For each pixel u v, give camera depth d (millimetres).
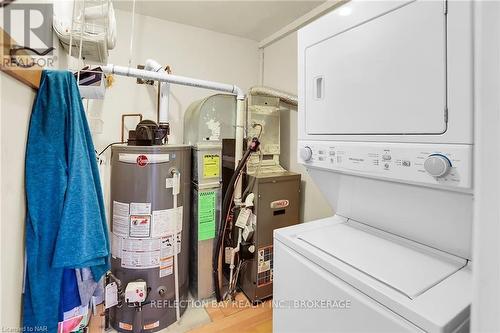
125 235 1721
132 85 2273
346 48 996
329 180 1221
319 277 912
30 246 759
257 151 2168
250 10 2217
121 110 2236
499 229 398
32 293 756
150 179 1707
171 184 1794
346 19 996
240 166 2061
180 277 1936
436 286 742
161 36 2379
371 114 907
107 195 2154
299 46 1238
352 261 881
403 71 807
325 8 2078
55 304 786
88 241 843
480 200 422
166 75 1888
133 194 1699
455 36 686
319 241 1049
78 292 876
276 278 1160
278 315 1139
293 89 2482
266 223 2072
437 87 727
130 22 2244
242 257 2057
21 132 733
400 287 734
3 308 662
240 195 2127
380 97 876
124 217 1716
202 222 2070
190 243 2162
